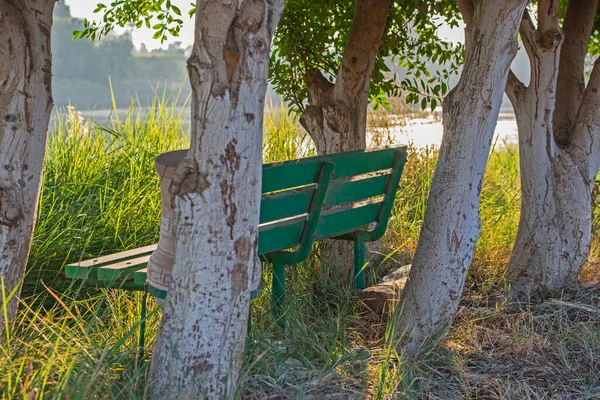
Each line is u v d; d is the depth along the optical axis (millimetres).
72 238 4672
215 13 2701
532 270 4832
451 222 3840
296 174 3719
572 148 4914
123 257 3650
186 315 2793
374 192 4512
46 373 2658
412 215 6281
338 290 4508
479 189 3895
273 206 3637
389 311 4105
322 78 5285
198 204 2756
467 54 3852
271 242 3717
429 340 3826
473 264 5105
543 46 4699
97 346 3150
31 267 4293
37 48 3268
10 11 3182
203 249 2771
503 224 6141
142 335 3268
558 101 5293
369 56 4875
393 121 7488
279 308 3887
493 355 3873
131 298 4211
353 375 3428
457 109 3840
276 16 2809
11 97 3229
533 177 4852
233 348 2852
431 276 3850
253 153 2801
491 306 4590
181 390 2799
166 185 3027
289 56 5324
